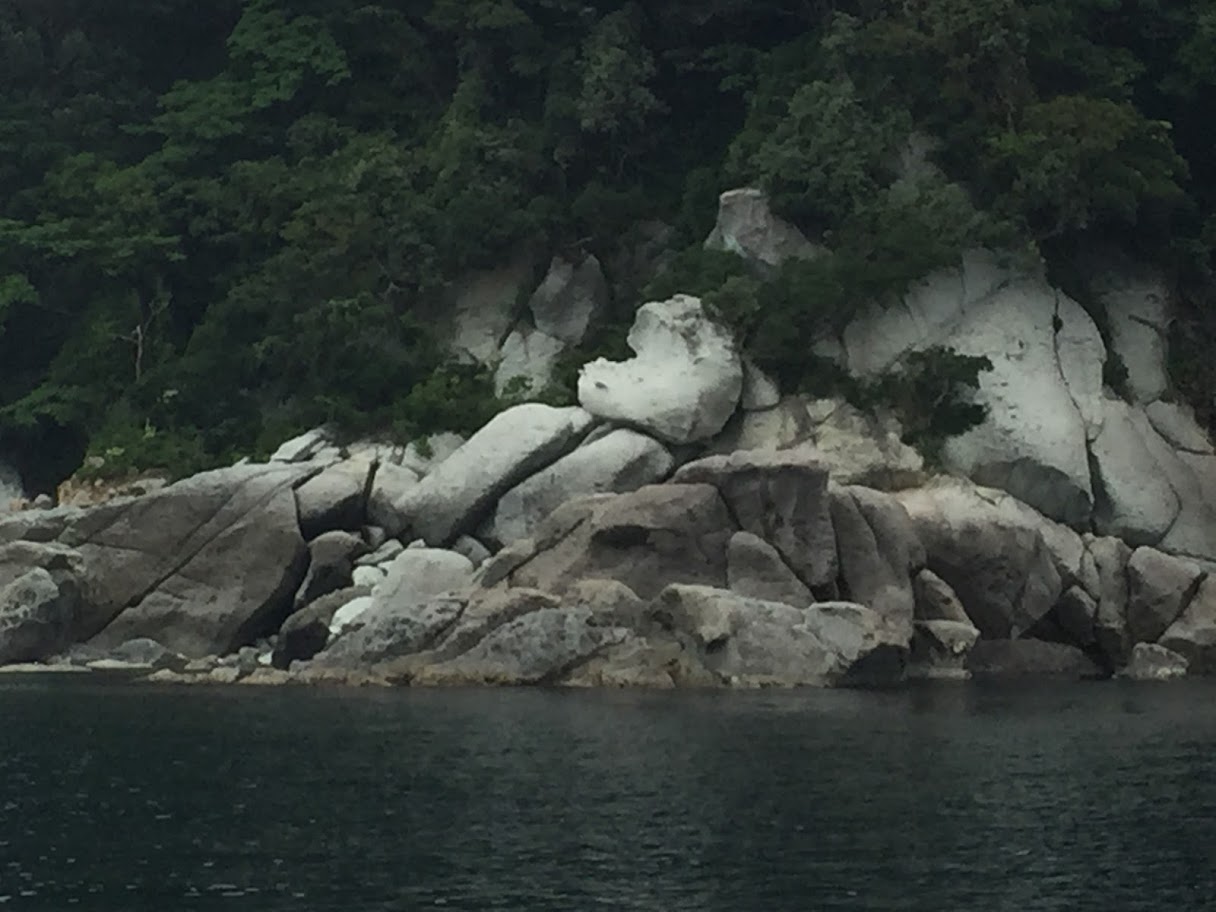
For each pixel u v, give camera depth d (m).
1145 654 48.09
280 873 24.20
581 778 29.92
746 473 44.31
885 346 52.31
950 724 36.06
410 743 33.31
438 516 49.09
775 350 51.41
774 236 54.41
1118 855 25.16
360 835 26.14
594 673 42.00
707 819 27.05
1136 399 54.34
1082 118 54.00
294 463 50.31
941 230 52.88
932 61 56.22
